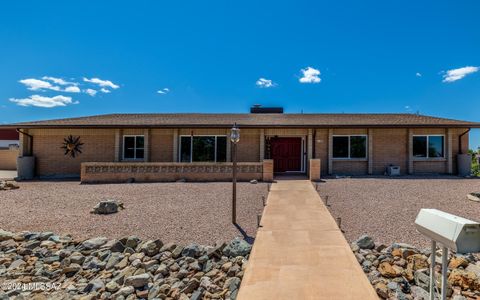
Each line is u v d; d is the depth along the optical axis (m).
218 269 4.56
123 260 4.88
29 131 15.15
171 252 5.02
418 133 14.76
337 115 18.33
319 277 3.92
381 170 14.79
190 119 16.50
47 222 6.48
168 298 4.01
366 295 3.49
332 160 14.84
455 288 3.82
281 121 15.48
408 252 4.57
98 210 7.13
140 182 12.56
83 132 15.25
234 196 6.47
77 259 4.88
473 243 2.39
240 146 15.11
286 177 13.76
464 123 14.33
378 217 6.65
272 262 4.39
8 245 5.33
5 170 21.20
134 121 15.73
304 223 6.29
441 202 7.98
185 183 11.95
